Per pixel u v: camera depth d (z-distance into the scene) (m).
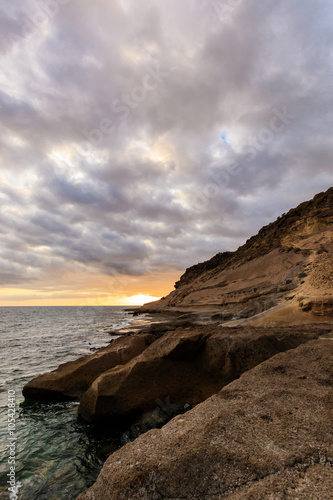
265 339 8.98
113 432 7.28
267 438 2.98
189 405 7.86
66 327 39.12
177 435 3.34
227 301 32.19
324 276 19.33
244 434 3.10
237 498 2.22
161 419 7.30
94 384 8.14
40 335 28.83
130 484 2.62
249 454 2.72
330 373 4.92
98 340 24.34
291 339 9.05
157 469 2.72
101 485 2.85
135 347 12.25
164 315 47.09
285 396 4.10
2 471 5.73
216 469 2.61
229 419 3.48
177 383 8.57
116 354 11.30
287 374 5.25
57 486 5.23
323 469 2.40
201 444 2.98
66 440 6.94
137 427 7.17
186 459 2.78
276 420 3.37
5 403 9.42
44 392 9.56
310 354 6.11
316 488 2.16
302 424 3.22
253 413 3.61
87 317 68.62
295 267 28.27
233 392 4.68
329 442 2.80
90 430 7.42
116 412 7.54
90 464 5.93
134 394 7.90
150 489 2.57
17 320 56.66
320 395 3.99
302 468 2.45
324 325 11.43
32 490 5.12
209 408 4.11
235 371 8.87
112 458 3.10
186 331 10.62
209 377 9.07
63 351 19.09
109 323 46.38
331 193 44.88
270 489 2.23
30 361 16.06
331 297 14.21
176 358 9.22
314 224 39.97
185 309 44.06
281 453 2.69
